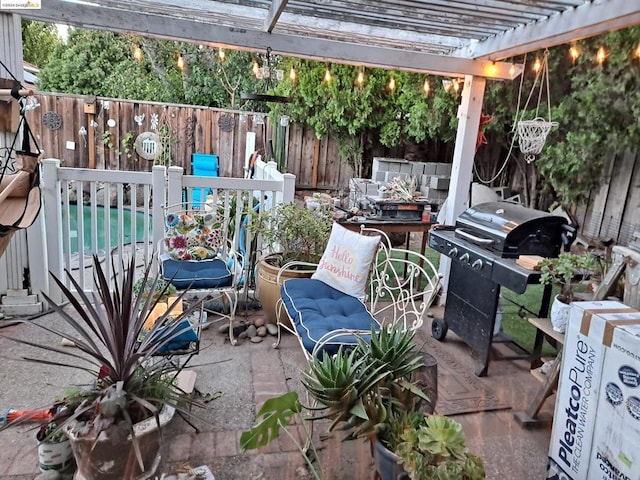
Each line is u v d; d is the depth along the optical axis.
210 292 3.03
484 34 3.41
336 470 1.92
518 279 2.41
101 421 1.58
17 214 2.57
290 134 6.93
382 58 3.44
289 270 3.27
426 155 6.55
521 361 2.90
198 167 7.22
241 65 9.05
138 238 6.15
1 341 2.95
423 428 1.61
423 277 4.49
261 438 1.78
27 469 1.93
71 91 9.17
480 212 2.99
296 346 3.17
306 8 2.99
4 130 2.61
